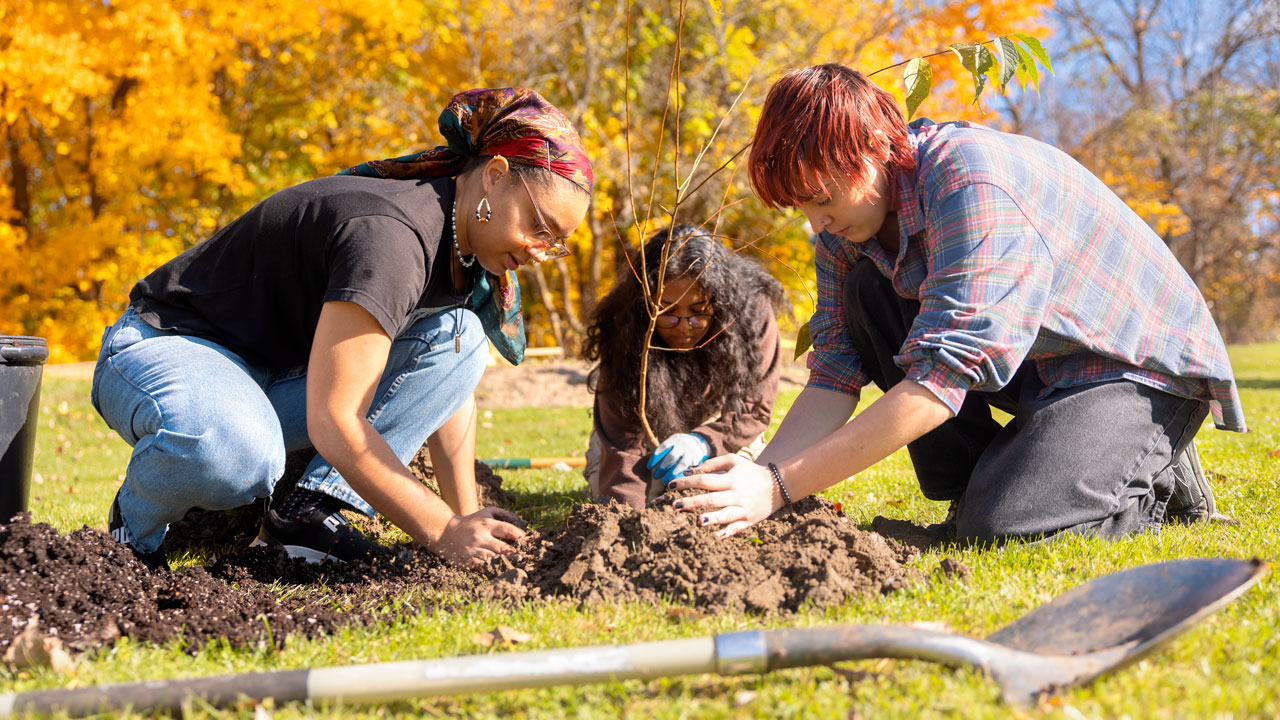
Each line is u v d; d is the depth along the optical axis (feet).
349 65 48.06
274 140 50.88
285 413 8.80
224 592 7.16
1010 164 7.98
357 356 7.39
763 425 11.07
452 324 9.06
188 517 10.14
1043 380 8.88
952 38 40.88
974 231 7.60
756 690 5.20
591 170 8.10
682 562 7.25
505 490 14.03
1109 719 4.61
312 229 7.80
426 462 12.14
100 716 4.95
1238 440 15.81
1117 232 8.56
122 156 41.01
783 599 6.88
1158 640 4.89
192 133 38.81
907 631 5.18
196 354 7.84
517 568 7.72
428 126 45.06
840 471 7.48
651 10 42.83
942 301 7.58
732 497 7.37
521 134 7.75
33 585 6.51
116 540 7.80
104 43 36.24
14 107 35.73
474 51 43.83
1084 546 8.03
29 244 43.98
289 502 8.98
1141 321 8.59
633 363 10.75
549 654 5.16
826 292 9.95
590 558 7.39
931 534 9.28
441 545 7.88
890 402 7.43
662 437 10.78
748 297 10.78
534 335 64.59
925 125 8.54
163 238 46.14
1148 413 8.58
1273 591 6.37
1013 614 6.26
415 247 7.70
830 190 7.70
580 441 23.04
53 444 23.53
